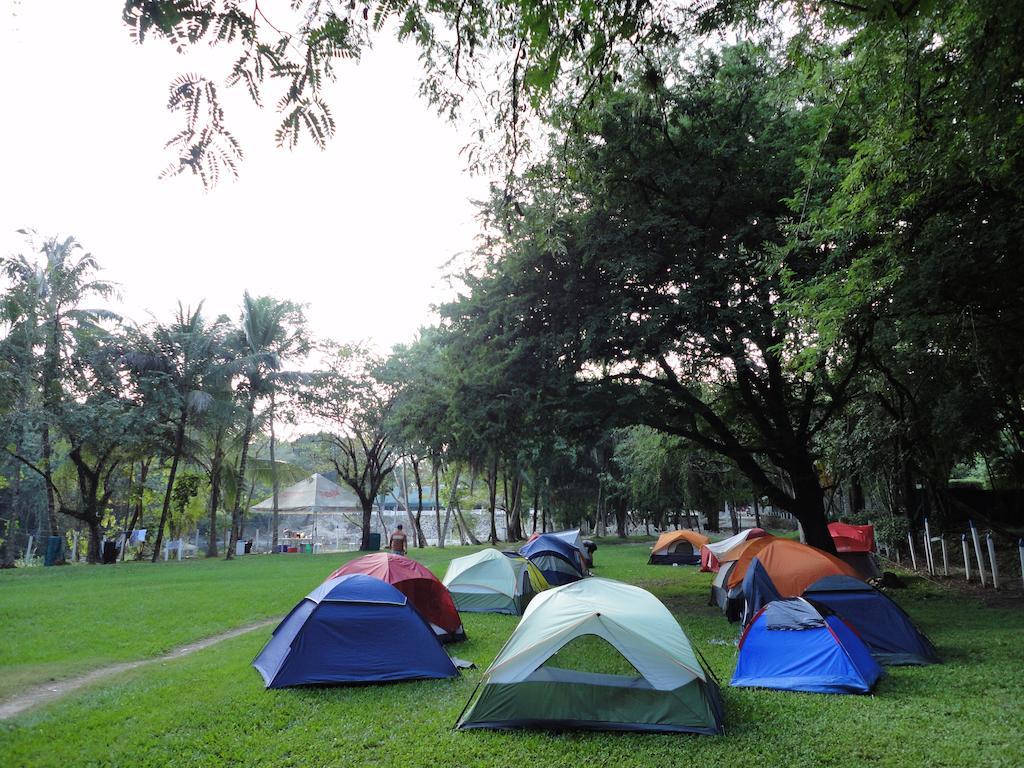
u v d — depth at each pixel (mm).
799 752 6219
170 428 31812
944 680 8336
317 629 9062
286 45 3217
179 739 6883
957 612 12922
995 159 8047
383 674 8977
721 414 19656
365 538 38594
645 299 14117
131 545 41406
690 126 13805
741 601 13375
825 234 10008
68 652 11008
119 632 12500
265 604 15734
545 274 14805
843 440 20328
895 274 9289
